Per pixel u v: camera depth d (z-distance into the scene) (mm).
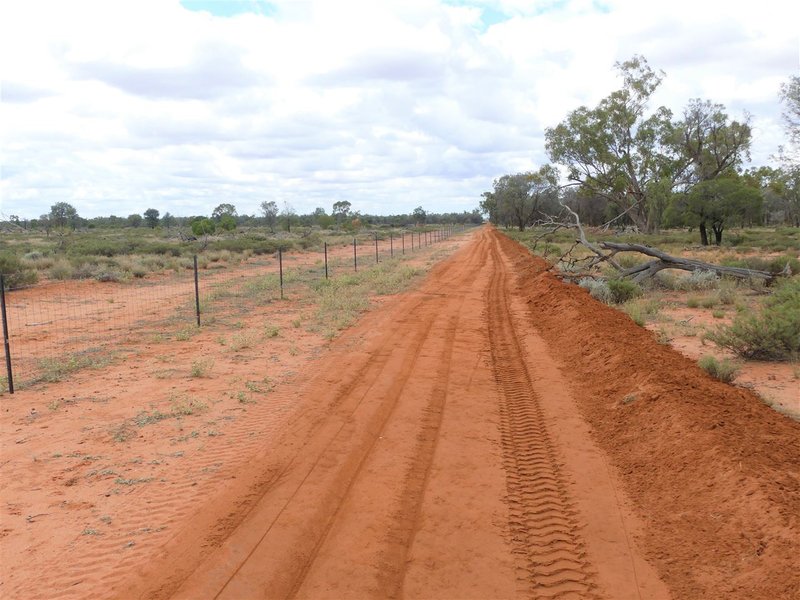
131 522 5535
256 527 5406
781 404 8141
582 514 5617
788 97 31875
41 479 6473
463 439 7566
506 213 105938
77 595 4438
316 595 4430
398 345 13078
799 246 38688
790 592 3951
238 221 121125
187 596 4398
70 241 50000
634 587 4465
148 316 17625
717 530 4961
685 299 18500
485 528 5406
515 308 18375
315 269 33156
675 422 6988
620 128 60250
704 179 59125
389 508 5781
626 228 68062
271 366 11383
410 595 4445
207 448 7320
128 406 8992
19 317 17438
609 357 10391
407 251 51219
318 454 7109
